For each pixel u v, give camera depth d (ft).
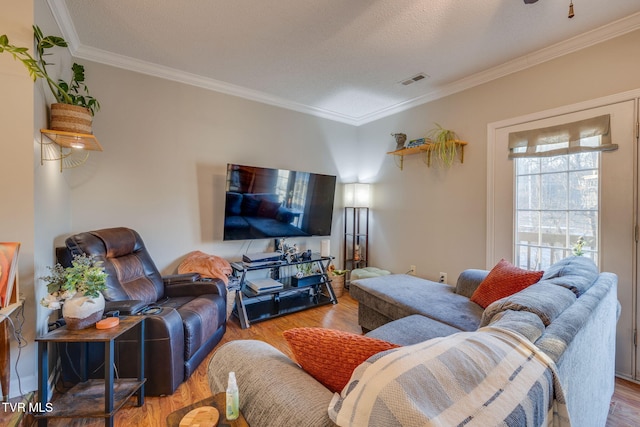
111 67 8.88
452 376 2.21
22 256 5.51
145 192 9.46
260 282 11.08
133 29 7.48
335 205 14.17
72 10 6.73
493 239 9.47
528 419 2.22
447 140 10.44
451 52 8.38
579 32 7.33
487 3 6.31
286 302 11.75
